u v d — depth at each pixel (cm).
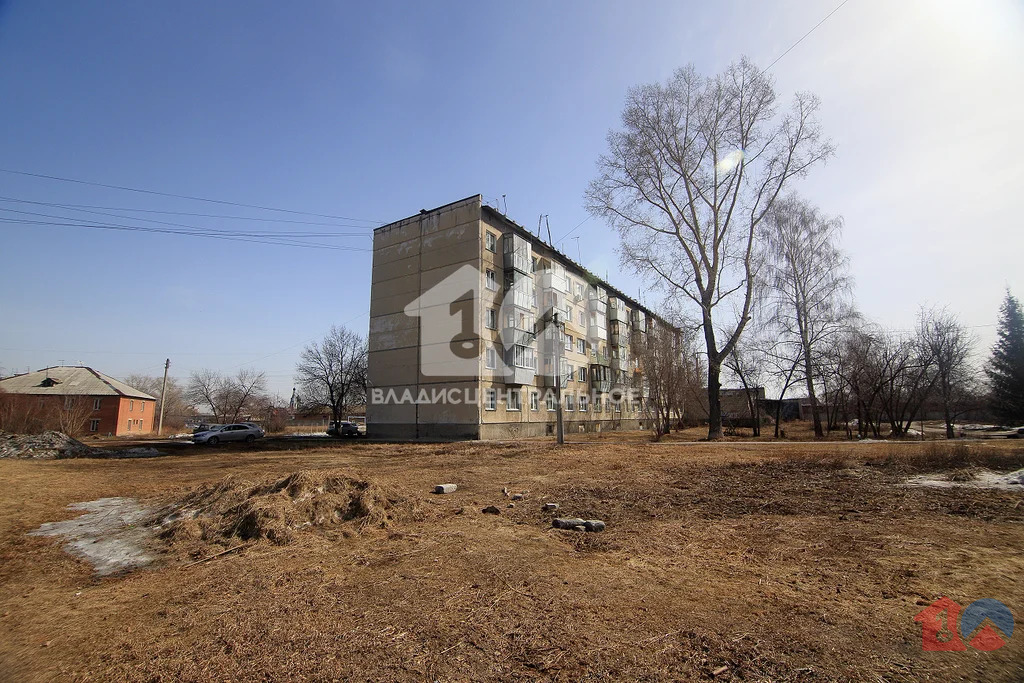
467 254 2997
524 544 607
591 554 562
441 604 420
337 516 744
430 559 552
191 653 346
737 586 447
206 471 1508
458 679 297
